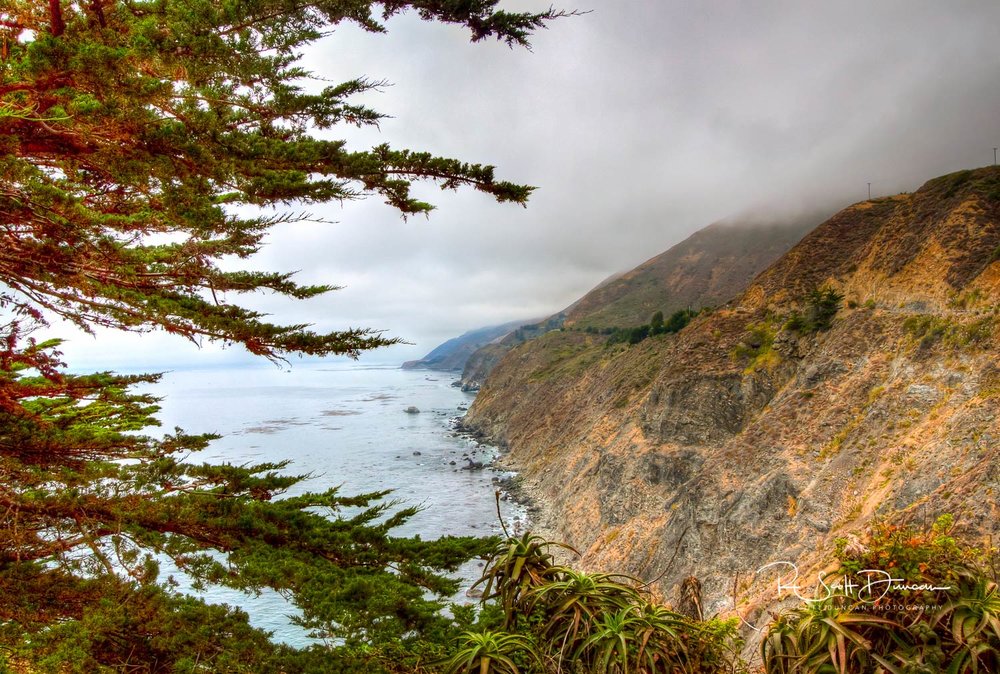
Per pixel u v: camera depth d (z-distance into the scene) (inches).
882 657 132.8
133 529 270.1
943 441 1168.8
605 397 3137.3
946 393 1328.7
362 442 4311.0
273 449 3966.5
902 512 985.5
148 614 253.3
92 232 251.9
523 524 2338.8
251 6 227.9
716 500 1603.1
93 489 285.0
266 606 1290.6
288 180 233.1
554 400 4005.9
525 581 176.7
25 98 212.2
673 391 2158.0
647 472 2026.3
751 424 1782.7
